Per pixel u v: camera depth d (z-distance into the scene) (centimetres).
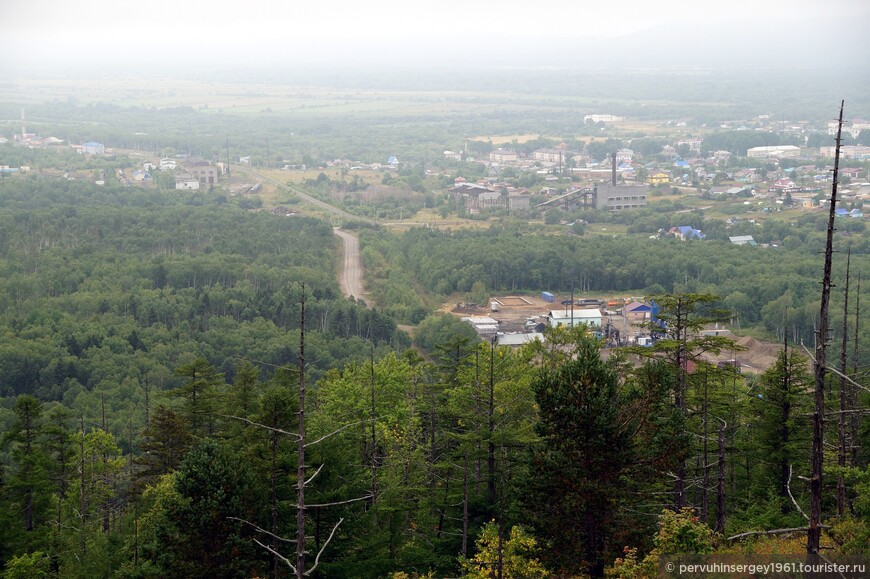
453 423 8594
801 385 7594
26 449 8150
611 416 5975
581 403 5991
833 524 5431
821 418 3891
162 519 6550
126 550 7794
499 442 7062
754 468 8325
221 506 6022
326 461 6519
